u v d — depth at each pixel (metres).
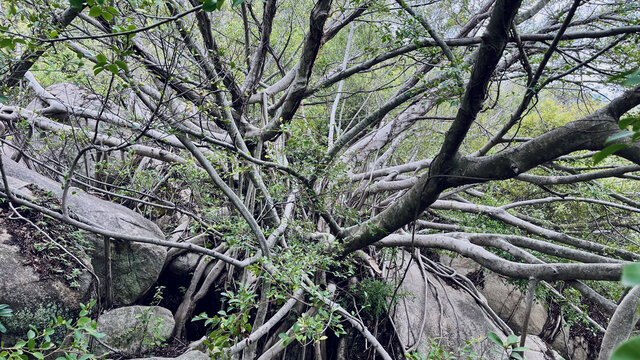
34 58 4.33
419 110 10.48
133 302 6.77
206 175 6.95
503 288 11.53
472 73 4.35
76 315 5.53
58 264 5.52
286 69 10.95
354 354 8.66
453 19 8.45
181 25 5.02
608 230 10.48
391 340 8.64
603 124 4.34
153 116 4.44
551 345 11.01
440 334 8.99
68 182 4.84
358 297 8.81
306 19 11.21
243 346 5.34
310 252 6.04
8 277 4.97
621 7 6.76
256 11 9.73
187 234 8.54
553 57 7.16
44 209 4.98
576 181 7.43
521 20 7.54
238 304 4.52
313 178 6.25
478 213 9.30
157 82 6.14
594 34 5.75
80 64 4.11
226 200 7.48
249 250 6.66
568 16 4.04
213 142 5.53
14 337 4.92
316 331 4.35
